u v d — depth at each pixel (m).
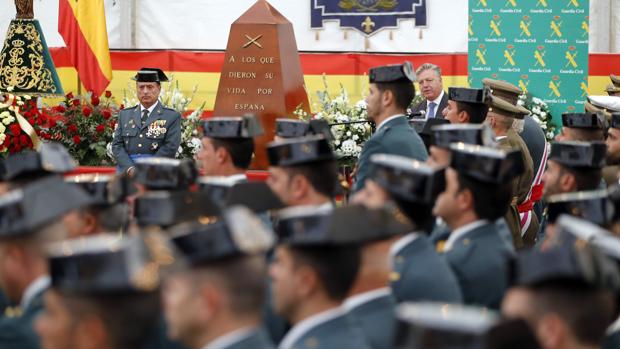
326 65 26.70
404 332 4.70
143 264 5.40
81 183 8.91
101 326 5.41
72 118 21.50
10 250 6.91
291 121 13.41
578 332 5.64
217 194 10.49
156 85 21.16
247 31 19.70
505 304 5.96
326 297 6.45
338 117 19.27
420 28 28.19
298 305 6.48
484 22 23.69
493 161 9.33
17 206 6.85
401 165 8.35
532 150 18.30
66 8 24.97
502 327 4.58
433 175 8.67
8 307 8.77
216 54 26.73
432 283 8.46
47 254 5.92
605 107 18.88
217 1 28.66
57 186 7.04
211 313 5.73
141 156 20.94
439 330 4.56
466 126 10.61
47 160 9.63
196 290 5.73
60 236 7.00
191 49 28.02
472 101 14.92
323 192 9.99
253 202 10.02
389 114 13.89
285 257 6.48
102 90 25.00
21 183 9.52
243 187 10.05
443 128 10.58
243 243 5.68
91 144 21.53
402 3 28.17
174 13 28.73
